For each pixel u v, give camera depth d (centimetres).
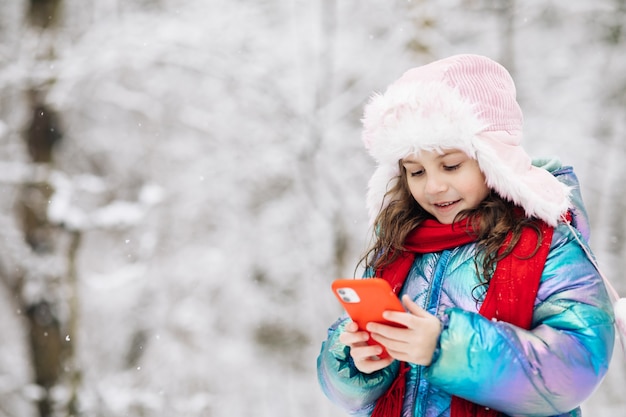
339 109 984
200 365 1016
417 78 190
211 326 1038
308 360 1095
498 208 183
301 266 1059
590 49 1023
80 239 778
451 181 183
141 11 907
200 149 1031
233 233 1054
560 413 165
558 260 175
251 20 941
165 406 840
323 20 1009
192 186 1029
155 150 1038
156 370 988
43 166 765
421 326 160
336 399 197
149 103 936
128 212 770
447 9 968
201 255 1041
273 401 1075
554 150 995
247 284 1070
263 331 1092
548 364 159
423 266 192
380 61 975
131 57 814
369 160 999
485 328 160
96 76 804
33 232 754
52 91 759
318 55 1001
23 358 979
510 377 158
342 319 204
